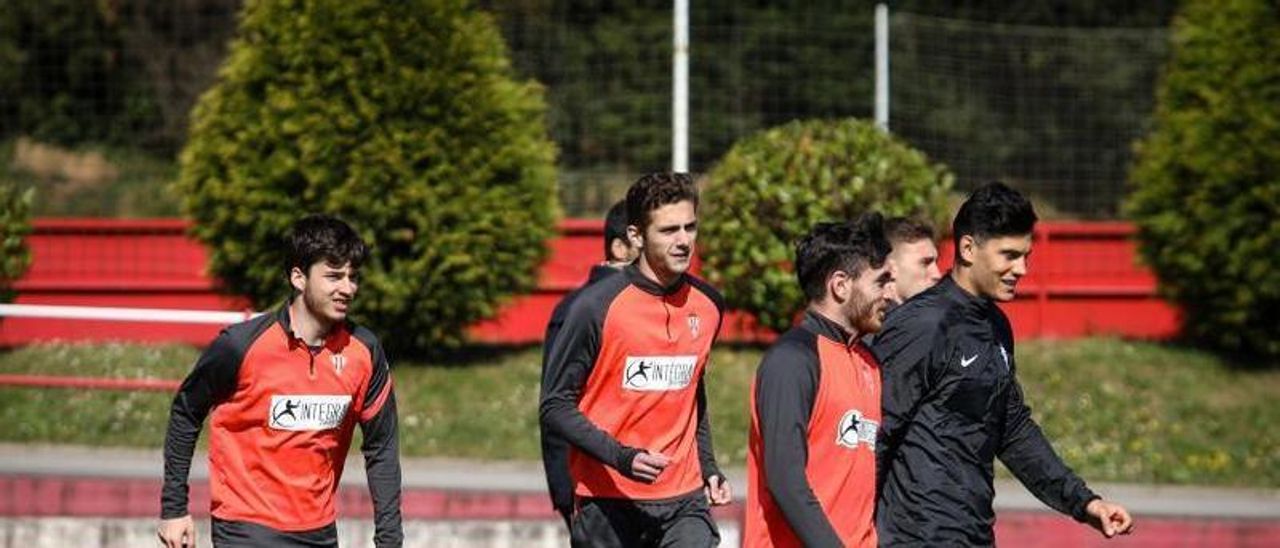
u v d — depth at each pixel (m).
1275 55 54.19
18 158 80.81
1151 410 51.47
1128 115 78.69
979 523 22.12
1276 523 39.44
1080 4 81.50
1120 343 56.94
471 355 54.62
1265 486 46.09
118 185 80.06
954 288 22.36
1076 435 49.50
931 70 77.56
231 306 55.94
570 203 73.81
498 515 38.81
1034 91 78.50
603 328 24.61
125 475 41.28
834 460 21.22
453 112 51.56
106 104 83.06
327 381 24.02
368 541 37.41
